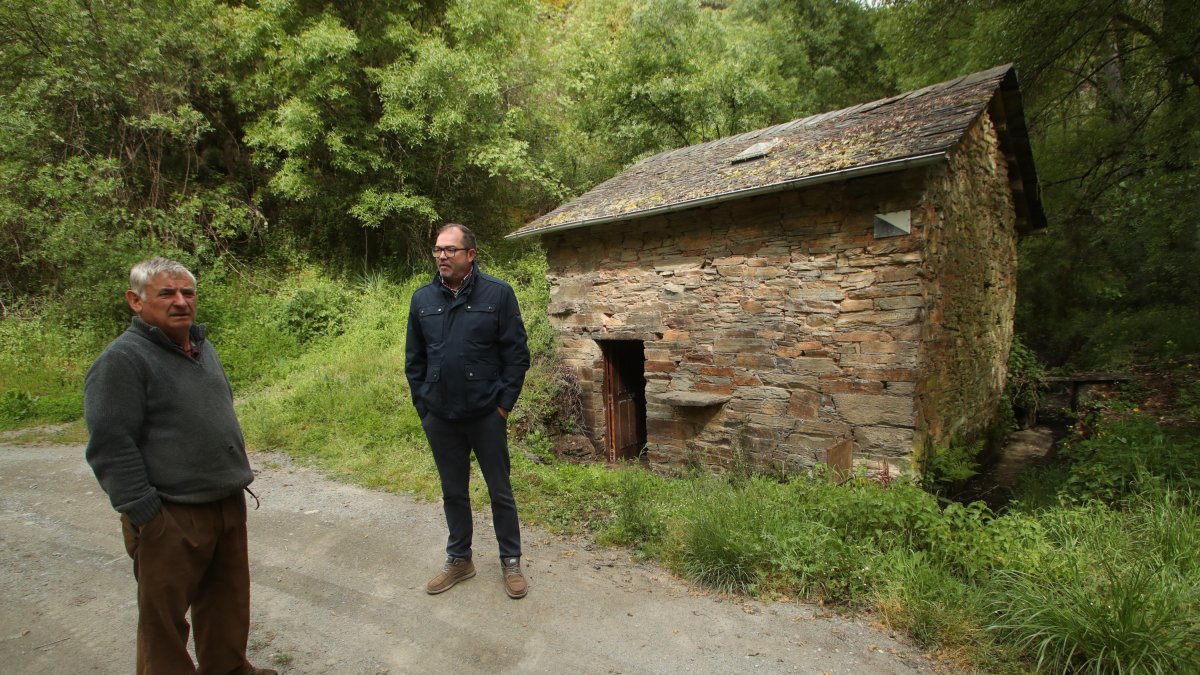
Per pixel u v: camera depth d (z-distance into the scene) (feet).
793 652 9.20
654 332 24.08
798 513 12.91
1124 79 35.01
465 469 10.92
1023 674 8.45
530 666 8.83
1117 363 30.73
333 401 22.79
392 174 36.76
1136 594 8.58
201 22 34.32
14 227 31.53
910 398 17.49
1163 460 15.88
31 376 26.66
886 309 17.95
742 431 21.42
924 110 19.80
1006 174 27.89
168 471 6.86
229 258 36.52
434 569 11.94
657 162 31.04
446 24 37.06
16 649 9.21
